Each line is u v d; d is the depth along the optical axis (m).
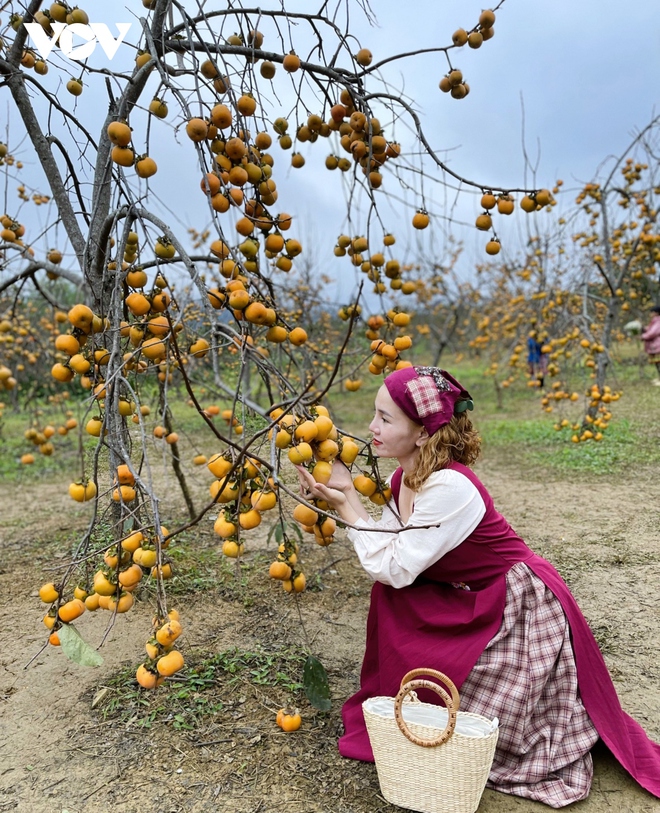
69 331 2.01
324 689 2.01
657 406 8.06
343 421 8.76
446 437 1.81
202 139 1.82
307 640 2.60
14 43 2.66
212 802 1.72
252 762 1.87
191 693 2.22
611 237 7.30
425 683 1.56
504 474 5.57
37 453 7.53
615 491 4.79
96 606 1.93
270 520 4.26
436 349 13.88
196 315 3.05
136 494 2.11
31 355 6.23
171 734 2.01
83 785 1.80
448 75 2.46
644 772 1.77
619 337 11.70
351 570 3.39
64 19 2.21
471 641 1.75
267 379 1.98
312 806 1.69
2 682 2.38
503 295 13.45
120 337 2.12
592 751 1.90
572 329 7.25
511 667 1.73
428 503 1.77
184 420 7.68
